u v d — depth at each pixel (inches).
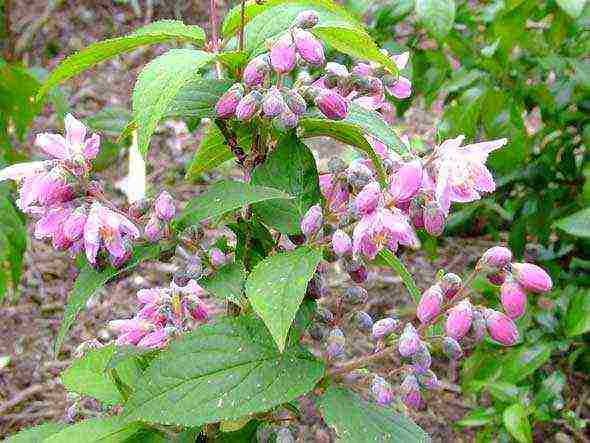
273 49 8.7
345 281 25.5
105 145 21.7
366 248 8.8
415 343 9.2
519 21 17.5
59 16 38.3
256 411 8.5
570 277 21.1
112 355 9.5
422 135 32.9
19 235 18.6
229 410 8.5
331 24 9.0
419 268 27.5
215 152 11.2
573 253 22.5
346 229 9.0
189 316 10.9
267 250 10.4
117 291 26.2
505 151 19.2
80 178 8.9
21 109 21.0
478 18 20.4
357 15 17.0
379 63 9.8
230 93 9.2
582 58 19.5
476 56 20.1
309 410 21.5
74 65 9.5
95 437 9.5
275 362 8.9
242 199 8.8
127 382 10.1
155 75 8.4
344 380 9.7
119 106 34.2
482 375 18.8
